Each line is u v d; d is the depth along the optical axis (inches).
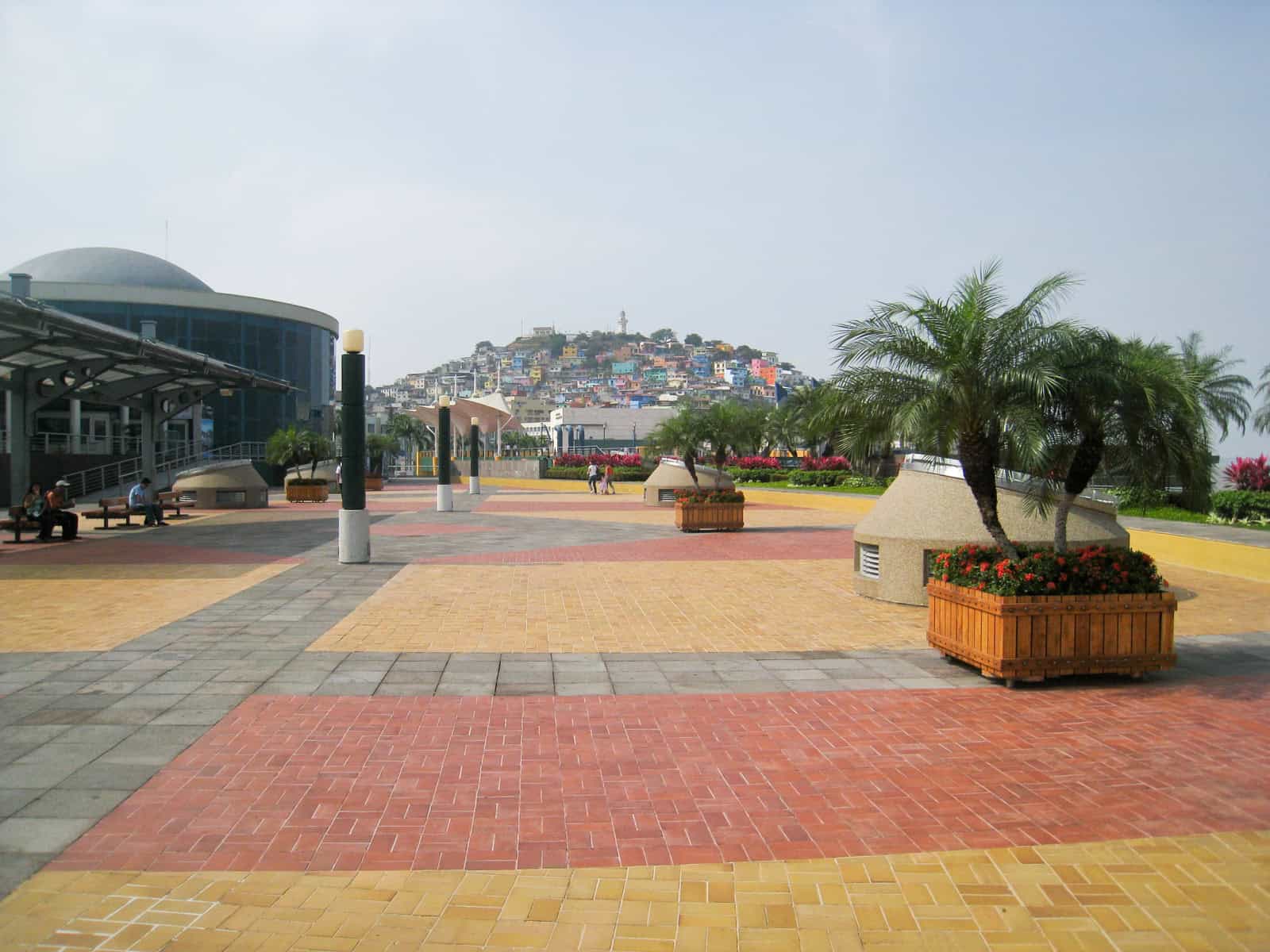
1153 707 263.6
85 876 155.7
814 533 842.8
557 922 142.7
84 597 449.4
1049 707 263.6
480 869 159.6
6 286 1962.4
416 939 137.3
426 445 3304.6
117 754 217.3
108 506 864.3
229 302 2176.4
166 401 1165.1
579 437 3818.9
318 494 1396.4
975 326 303.6
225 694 270.7
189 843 168.9
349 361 592.4
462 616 404.2
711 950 135.3
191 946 134.6
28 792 192.9
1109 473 347.9
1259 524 725.3
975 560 322.7
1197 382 340.8
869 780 204.1
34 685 280.4
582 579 528.1
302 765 210.8
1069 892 152.3
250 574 538.0
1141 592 290.2
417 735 233.6
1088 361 309.7
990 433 319.3
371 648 337.1
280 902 147.8
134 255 2311.8
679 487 1242.6
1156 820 181.6
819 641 358.3
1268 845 170.2
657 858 164.4
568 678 294.7
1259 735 237.1
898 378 322.0
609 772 208.2
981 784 201.6
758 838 173.2
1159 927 141.9
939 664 318.7
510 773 207.0
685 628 384.2
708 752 222.7
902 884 155.3
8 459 1181.7
